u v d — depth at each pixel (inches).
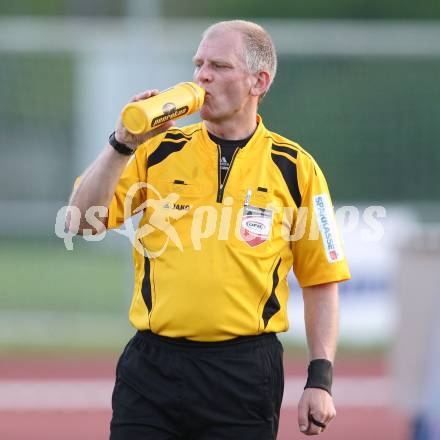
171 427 566.9
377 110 1598.2
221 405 559.8
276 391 573.9
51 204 1658.5
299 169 574.9
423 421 846.5
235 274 556.4
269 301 565.9
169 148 574.6
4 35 1686.8
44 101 1630.2
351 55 1595.7
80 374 1378.0
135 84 1601.9
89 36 1616.6
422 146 1598.2
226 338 557.6
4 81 1626.5
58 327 1614.2
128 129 525.3
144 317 566.6
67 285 1676.9
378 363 1469.0
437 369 829.2
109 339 1569.9
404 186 1600.6
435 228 1561.3
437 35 1598.2
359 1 3132.4
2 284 1658.5
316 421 568.1
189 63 1601.9
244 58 565.3
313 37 1593.3
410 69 1600.6
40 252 1678.2
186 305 554.3
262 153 573.0
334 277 585.0
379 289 1507.1
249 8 3257.9
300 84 1594.5
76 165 1643.7
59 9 3282.5
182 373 558.6
